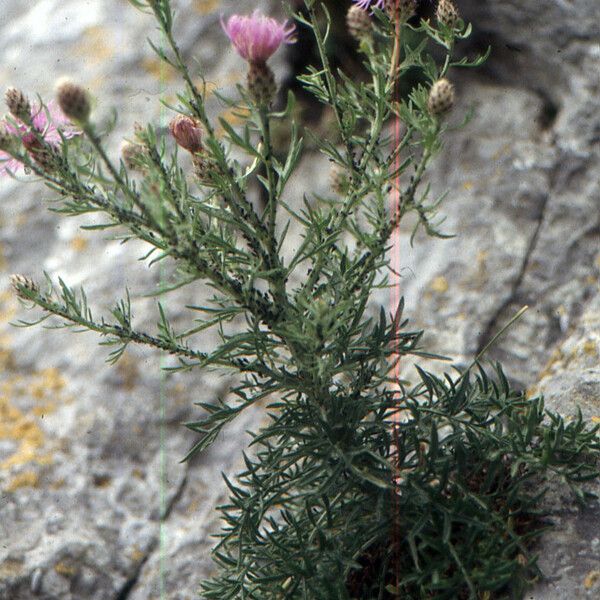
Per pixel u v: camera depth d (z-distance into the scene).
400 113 0.92
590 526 0.95
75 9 1.54
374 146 0.95
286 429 0.95
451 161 1.21
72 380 1.20
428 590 0.95
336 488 0.96
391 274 1.16
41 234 1.29
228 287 0.92
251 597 0.96
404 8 0.94
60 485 1.14
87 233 1.28
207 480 1.14
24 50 1.50
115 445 1.16
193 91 0.90
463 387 0.97
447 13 0.94
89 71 1.44
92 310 1.21
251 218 0.93
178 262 0.98
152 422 1.17
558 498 0.96
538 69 1.23
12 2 1.60
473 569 0.94
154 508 1.13
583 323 1.09
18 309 1.24
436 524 0.95
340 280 0.95
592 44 1.21
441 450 0.96
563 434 0.97
